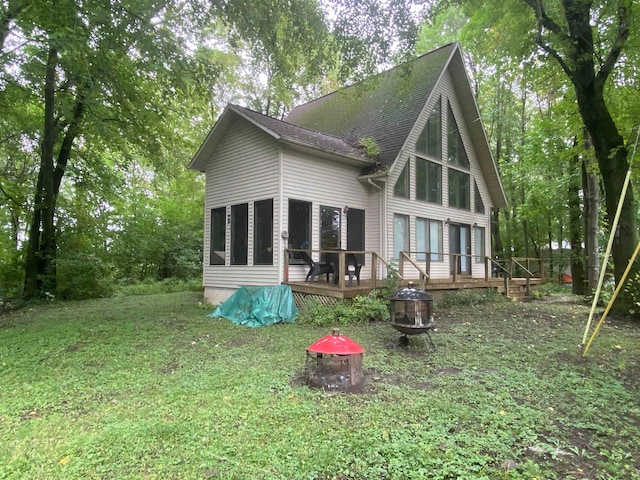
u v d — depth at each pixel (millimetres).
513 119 21625
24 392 4449
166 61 8492
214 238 12188
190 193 20891
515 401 4066
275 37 9266
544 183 17141
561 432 3389
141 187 20062
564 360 5645
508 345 6465
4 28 8180
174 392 4305
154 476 2705
